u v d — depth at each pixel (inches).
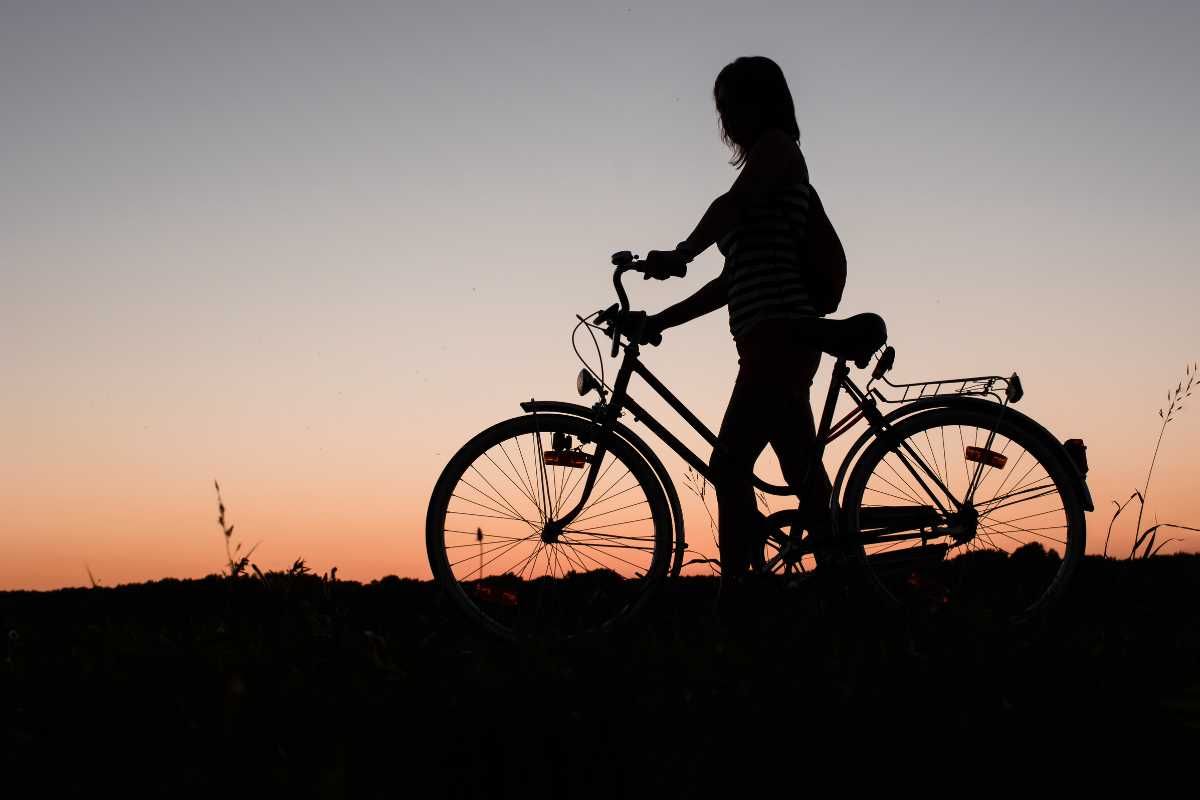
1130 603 141.4
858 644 108.3
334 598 155.6
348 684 99.4
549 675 97.7
